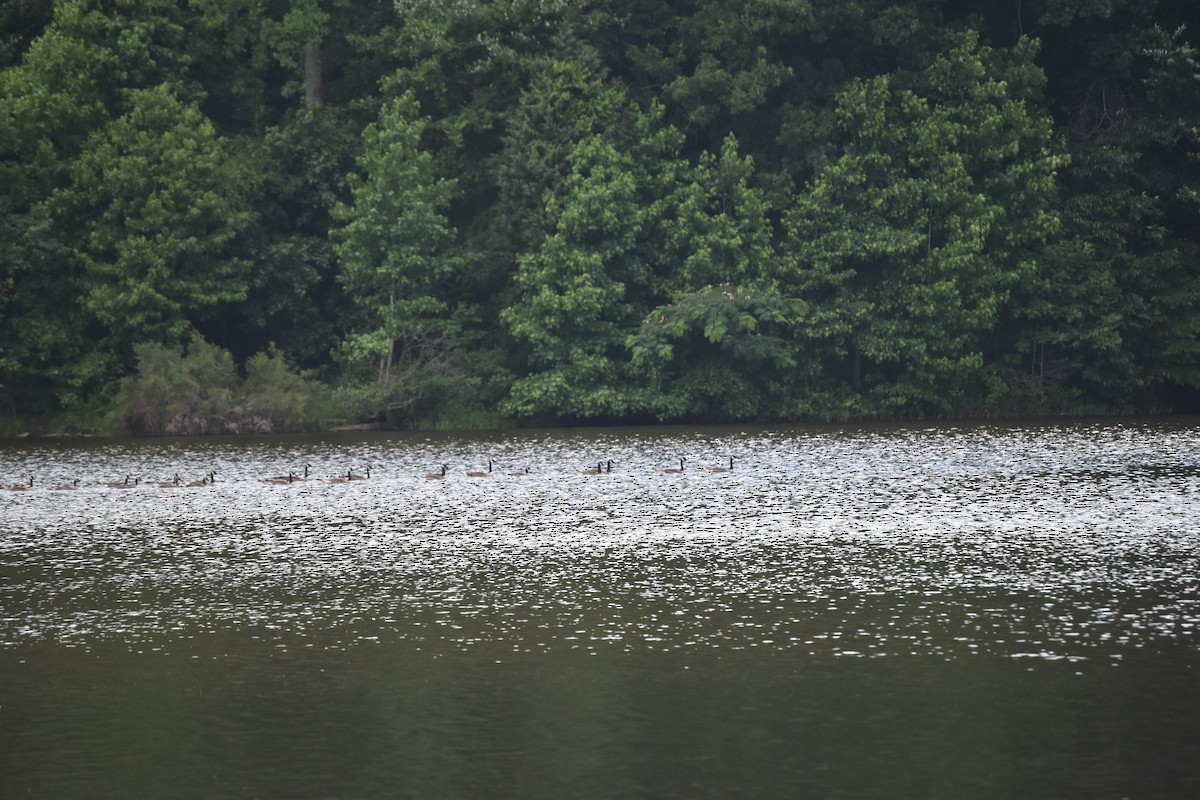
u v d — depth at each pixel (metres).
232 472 122.12
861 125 179.12
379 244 174.38
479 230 188.88
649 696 48.84
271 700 49.19
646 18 191.88
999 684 49.53
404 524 89.75
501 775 41.38
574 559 75.44
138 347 166.25
